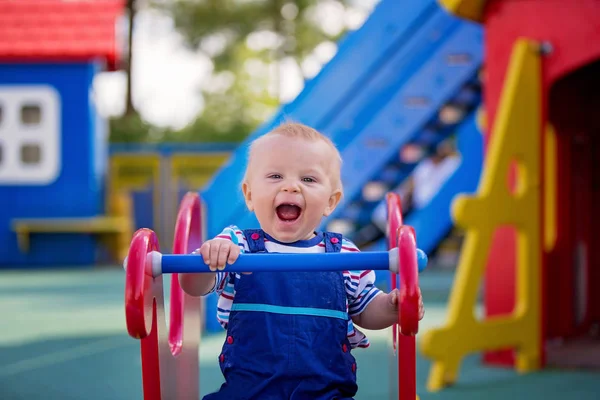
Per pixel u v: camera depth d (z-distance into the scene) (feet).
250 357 5.84
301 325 5.89
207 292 5.82
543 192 12.90
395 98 19.40
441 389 11.32
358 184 18.72
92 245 35.96
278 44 73.05
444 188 21.52
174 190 42.93
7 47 34.58
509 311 13.10
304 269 5.08
